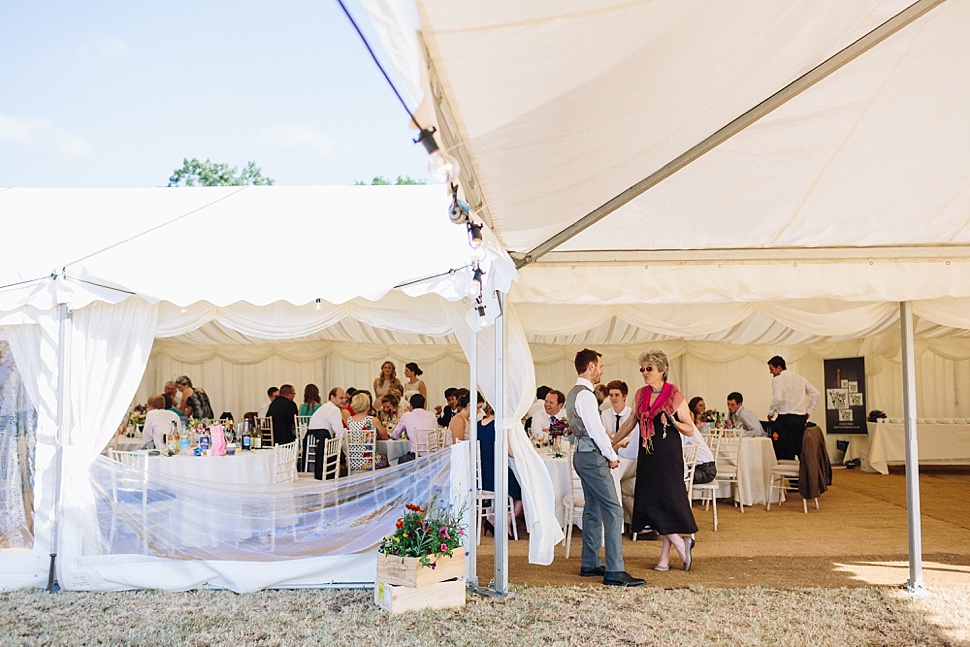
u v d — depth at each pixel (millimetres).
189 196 6559
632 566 6250
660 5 1925
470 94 2057
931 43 3180
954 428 12859
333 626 4625
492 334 5961
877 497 10195
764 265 5504
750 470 9484
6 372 5723
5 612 4941
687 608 4938
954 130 3916
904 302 5746
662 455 6012
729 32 2326
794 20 2459
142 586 5477
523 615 4805
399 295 6023
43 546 5520
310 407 11047
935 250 5484
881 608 4945
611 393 7121
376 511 5770
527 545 7109
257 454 6984
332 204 6352
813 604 5020
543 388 10070
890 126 3854
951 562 6336
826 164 4184
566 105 2336
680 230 5074
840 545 7078
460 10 1630
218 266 5648
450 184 1913
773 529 7910
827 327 6387
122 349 5801
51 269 5559
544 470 5672
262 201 6344
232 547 5664
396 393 12414
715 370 14039
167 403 10484
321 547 5707
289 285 5578
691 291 5488
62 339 5648
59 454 5559
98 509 5578
